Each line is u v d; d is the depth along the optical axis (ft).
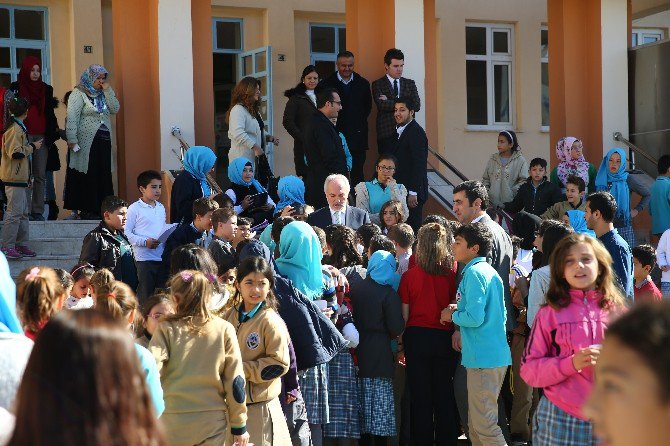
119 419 7.23
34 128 37.60
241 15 55.98
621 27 48.19
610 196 23.65
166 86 39.52
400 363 27.30
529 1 64.08
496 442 23.41
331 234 26.37
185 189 31.01
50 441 7.07
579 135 48.57
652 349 6.28
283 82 56.29
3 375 11.38
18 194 33.68
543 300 22.45
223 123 55.47
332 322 23.15
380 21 43.91
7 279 12.32
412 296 25.04
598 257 16.81
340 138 37.06
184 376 17.04
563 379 16.39
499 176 44.45
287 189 33.22
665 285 34.45
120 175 40.78
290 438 20.44
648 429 6.28
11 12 50.93
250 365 19.11
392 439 28.60
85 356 7.22
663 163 42.19
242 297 19.85
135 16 40.34
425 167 38.11
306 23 57.67
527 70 64.28
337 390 24.09
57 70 51.55
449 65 61.82
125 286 17.29
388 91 41.91
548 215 38.06
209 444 17.02
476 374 23.47
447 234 25.30
